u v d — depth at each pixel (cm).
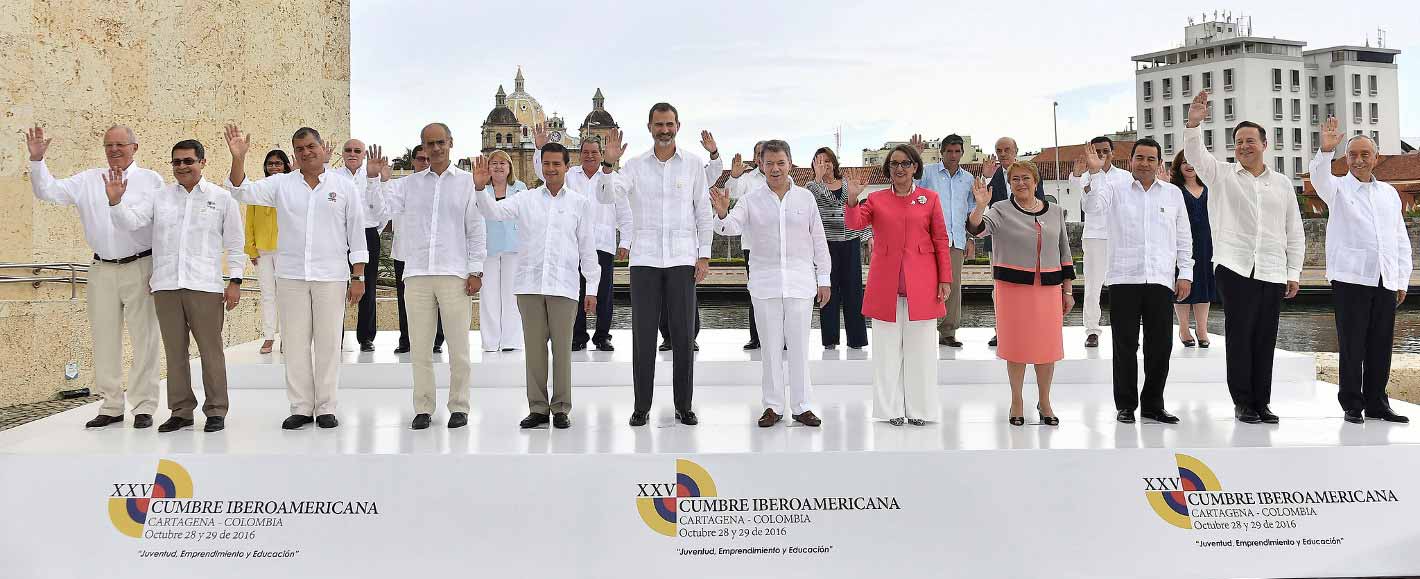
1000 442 467
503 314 718
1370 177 517
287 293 516
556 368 518
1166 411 539
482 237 528
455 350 526
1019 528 441
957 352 691
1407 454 450
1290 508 443
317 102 1138
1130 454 448
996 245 518
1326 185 526
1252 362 522
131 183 514
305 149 512
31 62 768
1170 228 523
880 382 525
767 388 523
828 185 707
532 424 515
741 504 441
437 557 433
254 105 1012
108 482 436
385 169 673
